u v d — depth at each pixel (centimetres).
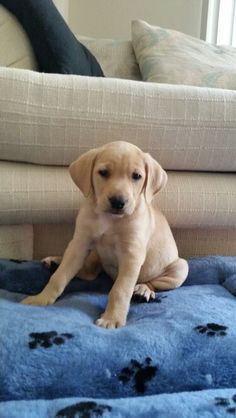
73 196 68
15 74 64
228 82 99
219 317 53
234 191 73
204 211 72
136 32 116
